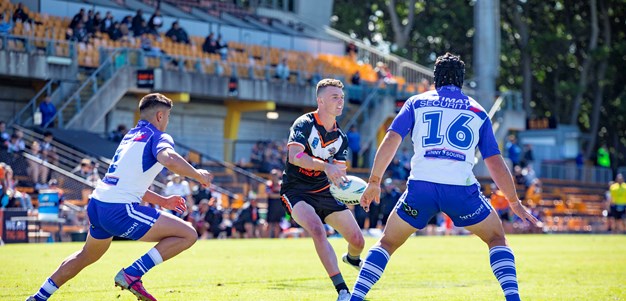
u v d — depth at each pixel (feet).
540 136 415.23
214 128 313.53
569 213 317.01
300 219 68.28
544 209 300.20
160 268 103.19
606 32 471.62
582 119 513.45
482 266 113.19
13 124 247.09
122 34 282.36
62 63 261.85
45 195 181.57
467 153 58.08
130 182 60.59
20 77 258.78
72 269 62.18
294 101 312.09
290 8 391.45
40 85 270.87
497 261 58.44
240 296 74.23
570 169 384.06
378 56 363.56
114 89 266.57
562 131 412.98
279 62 323.37
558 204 320.70
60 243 164.45
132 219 60.39
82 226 191.42
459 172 57.88
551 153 411.95
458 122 58.18
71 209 193.57
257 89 300.20
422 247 163.43
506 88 503.20
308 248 151.02
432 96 59.00
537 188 299.58
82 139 240.12
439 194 57.77
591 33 460.96
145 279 88.74
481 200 58.65
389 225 59.52
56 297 71.46
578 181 385.29
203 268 103.91
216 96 290.76
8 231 171.94
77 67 266.36
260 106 306.55
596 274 104.58
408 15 456.86
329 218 71.46
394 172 289.33
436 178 57.77
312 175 69.51
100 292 75.31
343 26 469.16
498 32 371.76
